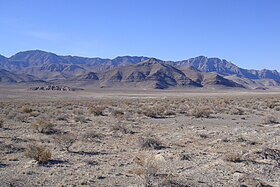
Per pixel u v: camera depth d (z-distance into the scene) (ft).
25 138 86.22
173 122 124.77
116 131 97.76
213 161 60.54
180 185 47.14
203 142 79.05
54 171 54.54
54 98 369.50
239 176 51.49
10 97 373.20
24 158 63.52
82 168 56.39
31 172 53.98
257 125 114.01
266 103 217.36
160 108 166.50
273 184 48.83
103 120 132.57
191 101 258.57
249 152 64.80
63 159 62.39
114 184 47.73
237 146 73.10
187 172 53.88
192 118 138.31
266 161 59.72
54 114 154.61
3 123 118.83
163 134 92.63
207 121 127.75
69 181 49.29
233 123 121.29
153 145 73.41
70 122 124.06
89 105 216.95
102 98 374.02
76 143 77.71
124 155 65.62
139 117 143.13
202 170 55.06
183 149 70.49
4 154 66.85
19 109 180.96
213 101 248.11
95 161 60.95
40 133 95.09
